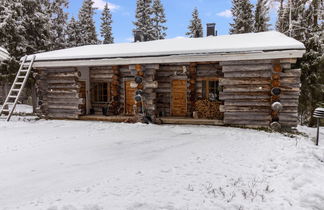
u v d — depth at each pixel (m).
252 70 8.95
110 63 10.43
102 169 4.63
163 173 4.37
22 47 17.36
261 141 7.00
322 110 6.93
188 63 11.34
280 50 8.19
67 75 11.50
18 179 4.12
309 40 12.91
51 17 24.97
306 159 5.12
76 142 7.07
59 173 4.42
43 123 10.69
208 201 3.25
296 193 3.54
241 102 9.24
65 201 3.23
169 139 7.45
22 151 6.04
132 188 3.65
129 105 12.29
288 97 8.62
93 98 13.34
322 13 12.81
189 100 11.36
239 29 23.89
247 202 3.26
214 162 5.02
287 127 8.66
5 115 12.29
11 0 17.47
